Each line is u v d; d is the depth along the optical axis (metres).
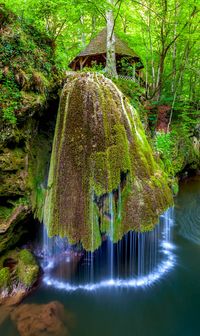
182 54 17.14
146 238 7.23
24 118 5.34
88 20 20.08
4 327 4.18
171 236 8.84
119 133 5.92
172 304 5.36
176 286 5.95
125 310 5.10
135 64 15.93
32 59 5.66
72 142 5.70
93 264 6.22
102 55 17.06
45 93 5.79
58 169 5.71
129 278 6.15
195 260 7.21
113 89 6.47
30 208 5.68
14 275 5.11
